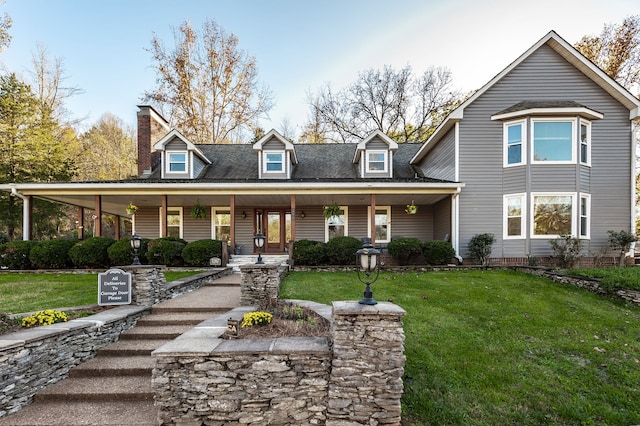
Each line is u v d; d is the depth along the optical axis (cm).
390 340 320
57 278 909
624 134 1090
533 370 427
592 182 1081
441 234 1310
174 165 1366
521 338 509
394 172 1476
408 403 360
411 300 666
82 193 1093
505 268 1002
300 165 1498
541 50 1128
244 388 323
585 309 630
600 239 1072
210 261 1066
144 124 1465
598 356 461
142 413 343
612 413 358
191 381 323
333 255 1066
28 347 356
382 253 1158
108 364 423
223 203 1402
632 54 1709
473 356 452
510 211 1101
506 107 1129
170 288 665
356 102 2534
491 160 1123
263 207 1477
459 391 382
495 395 378
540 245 1053
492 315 593
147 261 1060
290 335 396
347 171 1441
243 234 1456
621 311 629
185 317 554
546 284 805
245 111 2353
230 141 2491
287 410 324
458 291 734
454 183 1064
